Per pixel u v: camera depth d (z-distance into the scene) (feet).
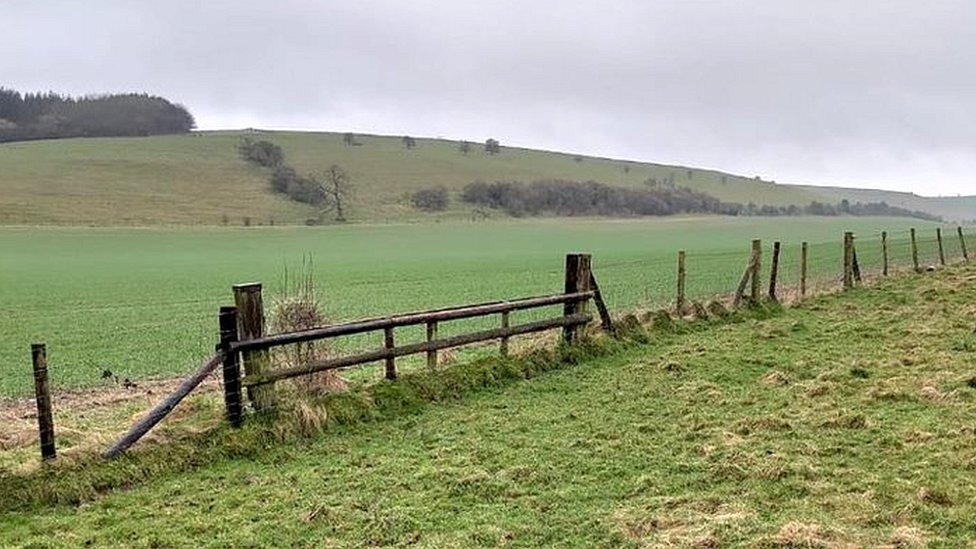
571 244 247.09
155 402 40.04
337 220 346.13
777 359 45.03
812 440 29.99
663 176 567.59
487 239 274.57
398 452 30.32
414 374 38.86
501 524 23.17
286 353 35.12
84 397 43.93
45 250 212.02
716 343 50.31
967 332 49.47
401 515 23.85
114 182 360.89
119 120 511.81
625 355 47.98
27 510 24.71
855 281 80.02
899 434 29.99
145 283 130.93
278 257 195.31
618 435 31.78
